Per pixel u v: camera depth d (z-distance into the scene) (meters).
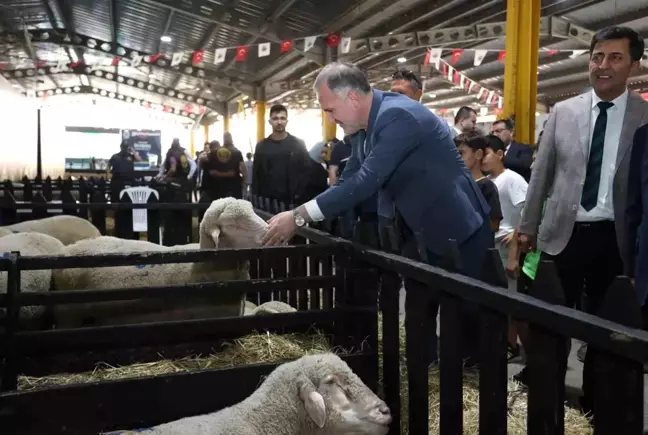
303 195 6.05
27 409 2.06
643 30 11.47
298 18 12.98
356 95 2.57
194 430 1.93
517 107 7.80
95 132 24.81
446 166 2.61
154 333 2.42
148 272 3.26
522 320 1.61
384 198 2.96
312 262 3.53
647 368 1.53
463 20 11.45
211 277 3.26
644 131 2.49
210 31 15.16
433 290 2.05
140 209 5.62
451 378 1.97
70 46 19.52
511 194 4.33
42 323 3.21
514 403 2.69
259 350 2.79
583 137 2.97
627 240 2.60
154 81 26.80
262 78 21.45
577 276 3.10
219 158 9.16
